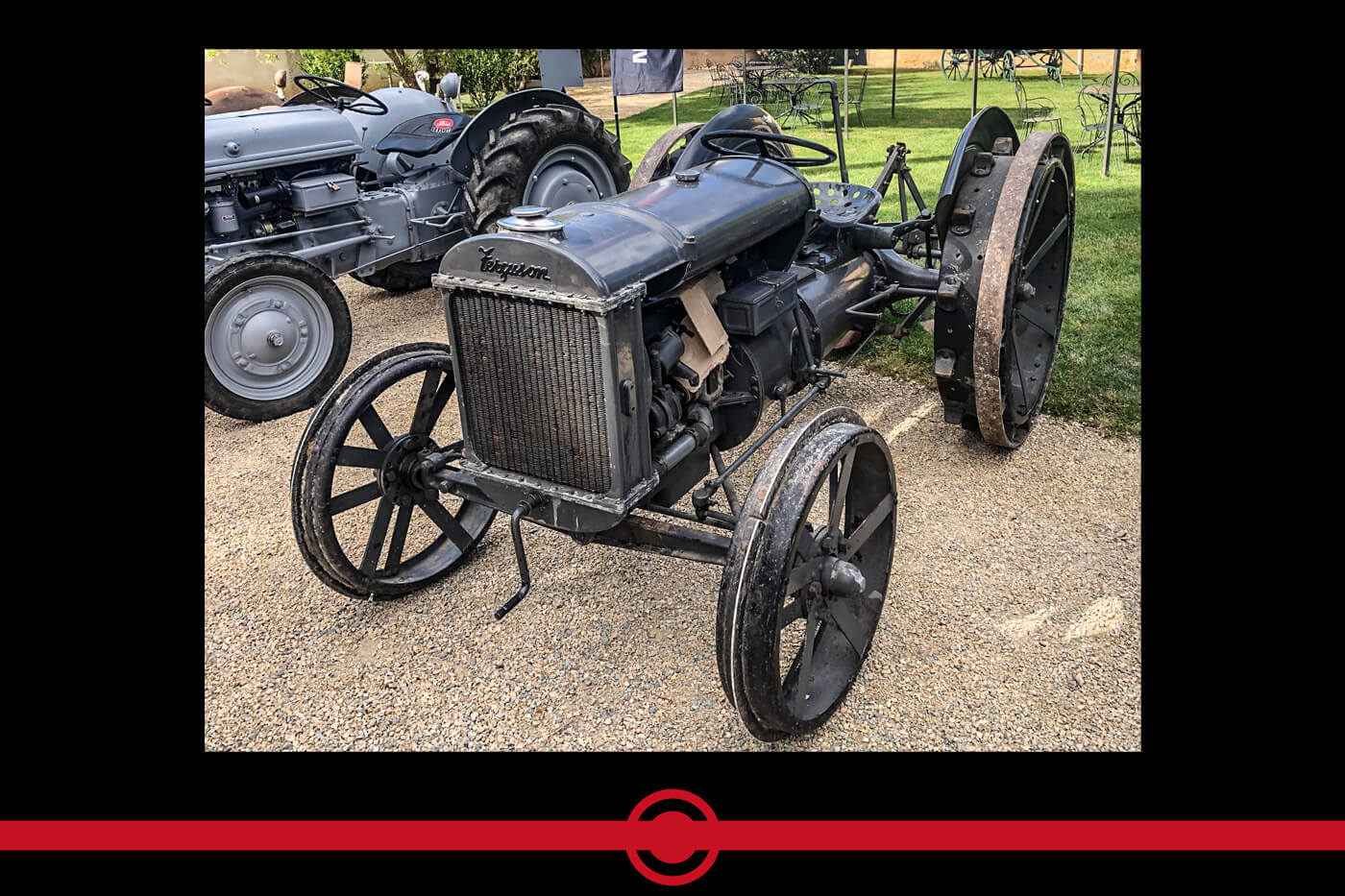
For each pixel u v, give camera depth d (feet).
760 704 8.13
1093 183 27.55
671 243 9.12
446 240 20.80
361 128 22.89
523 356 8.75
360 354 19.08
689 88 54.95
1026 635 10.28
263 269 16.21
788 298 11.12
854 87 49.32
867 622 9.62
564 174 18.58
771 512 7.95
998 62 46.16
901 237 13.94
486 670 10.23
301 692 10.01
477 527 12.09
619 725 9.37
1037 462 13.64
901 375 16.60
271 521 13.66
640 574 11.72
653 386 9.47
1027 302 14.03
